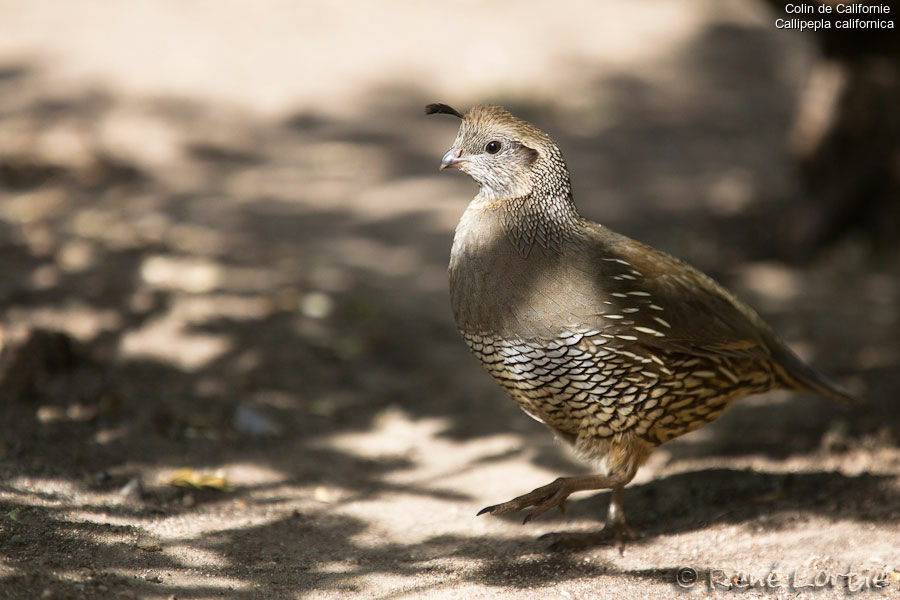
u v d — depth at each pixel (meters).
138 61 21.67
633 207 17.42
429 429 10.12
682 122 22.11
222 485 8.12
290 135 20.06
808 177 15.58
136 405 9.47
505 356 7.01
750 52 25.77
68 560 6.32
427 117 21.36
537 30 25.66
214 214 16.27
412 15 25.77
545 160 7.04
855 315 13.31
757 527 7.42
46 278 12.54
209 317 12.12
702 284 7.38
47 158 17.38
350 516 7.96
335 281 14.11
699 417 7.37
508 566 6.99
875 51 14.66
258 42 23.50
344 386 11.02
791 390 8.22
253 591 6.41
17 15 22.94
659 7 27.48
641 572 6.85
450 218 16.86
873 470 8.41
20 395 9.12
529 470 9.09
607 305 6.77
